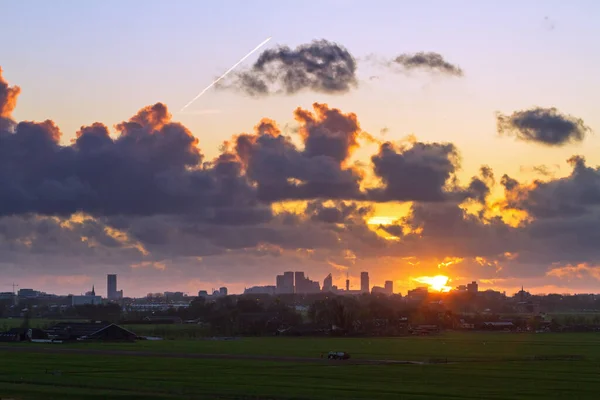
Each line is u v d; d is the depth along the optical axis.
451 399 121.06
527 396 125.12
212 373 159.38
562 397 124.25
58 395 124.38
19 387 134.50
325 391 129.12
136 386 135.62
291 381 144.12
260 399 119.81
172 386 135.38
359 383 141.25
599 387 137.38
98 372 161.88
